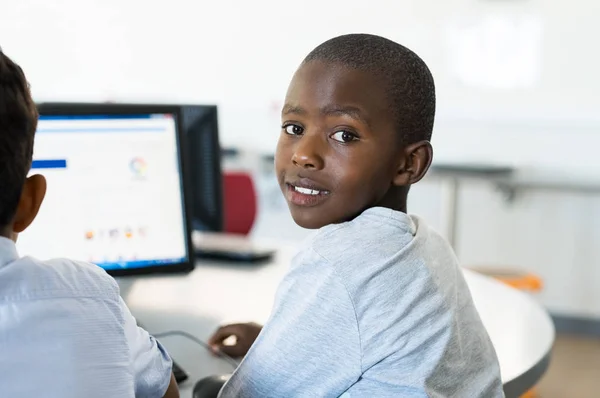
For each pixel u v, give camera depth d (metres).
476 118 3.93
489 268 3.12
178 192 1.41
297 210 0.92
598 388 3.13
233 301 1.51
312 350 0.85
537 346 1.25
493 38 3.85
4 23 4.45
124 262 1.38
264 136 4.36
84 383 0.68
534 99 3.83
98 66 4.50
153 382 0.82
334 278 0.84
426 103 0.91
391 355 0.83
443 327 0.86
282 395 0.88
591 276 3.88
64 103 1.32
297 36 4.22
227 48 4.34
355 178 0.87
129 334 0.78
